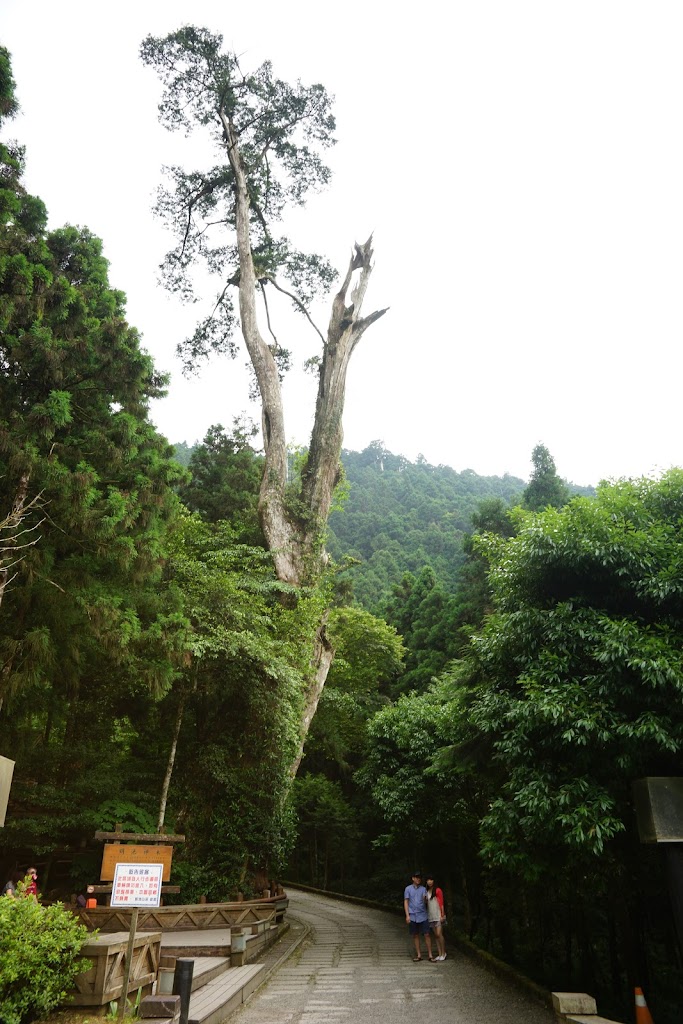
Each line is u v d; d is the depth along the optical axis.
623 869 8.51
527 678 8.01
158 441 12.51
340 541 82.62
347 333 25.91
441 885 19.28
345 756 32.62
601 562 8.13
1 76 10.09
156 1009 6.30
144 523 11.78
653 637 7.35
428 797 17.39
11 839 13.09
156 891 6.44
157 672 12.04
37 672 10.37
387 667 30.36
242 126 28.22
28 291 10.05
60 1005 6.11
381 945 14.41
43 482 9.88
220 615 15.31
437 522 87.38
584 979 10.54
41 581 10.62
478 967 11.28
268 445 23.09
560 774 7.69
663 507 9.00
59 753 14.03
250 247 25.89
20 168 10.93
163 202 28.44
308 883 35.31
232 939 10.35
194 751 15.88
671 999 9.61
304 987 9.66
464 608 29.75
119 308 13.38
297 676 16.59
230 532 21.20
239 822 15.20
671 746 6.79
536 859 8.21
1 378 10.27
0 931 5.60
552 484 31.78
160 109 27.81
